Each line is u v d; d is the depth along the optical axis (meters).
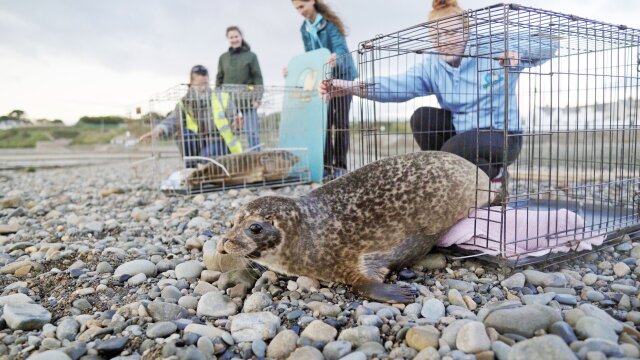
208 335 0.86
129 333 0.88
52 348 0.84
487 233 1.15
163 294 1.07
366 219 1.16
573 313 0.84
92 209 2.22
